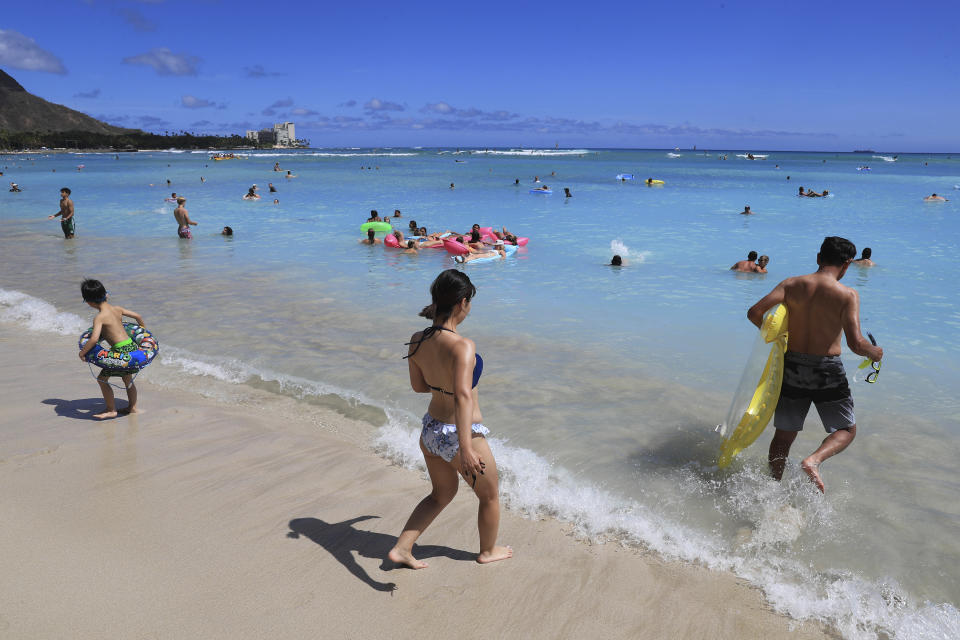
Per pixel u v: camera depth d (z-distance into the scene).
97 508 3.65
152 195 30.84
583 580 3.13
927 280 11.59
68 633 2.54
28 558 3.09
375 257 13.72
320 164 83.69
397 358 6.75
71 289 10.25
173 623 2.64
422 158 119.62
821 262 3.98
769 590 3.08
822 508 3.83
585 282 11.23
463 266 12.77
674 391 5.82
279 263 12.86
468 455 2.66
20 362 6.62
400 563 3.18
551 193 34.03
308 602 2.85
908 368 6.60
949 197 32.91
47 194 31.61
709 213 23.97
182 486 3.99
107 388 5.16
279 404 5.56
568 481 4.18
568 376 6.22
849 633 2.80
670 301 9.71
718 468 4.34
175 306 9.09
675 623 2.83
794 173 66.75
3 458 4.34
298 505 3.80
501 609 2.88
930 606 2.97
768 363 4.05
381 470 4.34
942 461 4.44
